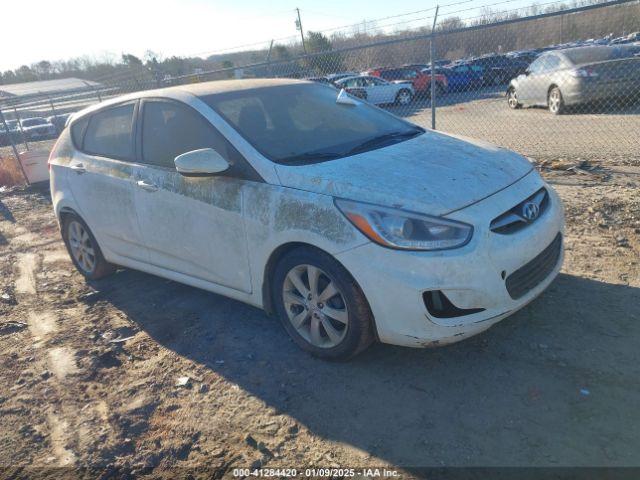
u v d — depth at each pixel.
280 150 3.50
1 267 6.14
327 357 3.31
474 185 3.07
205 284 3.96
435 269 2.75
